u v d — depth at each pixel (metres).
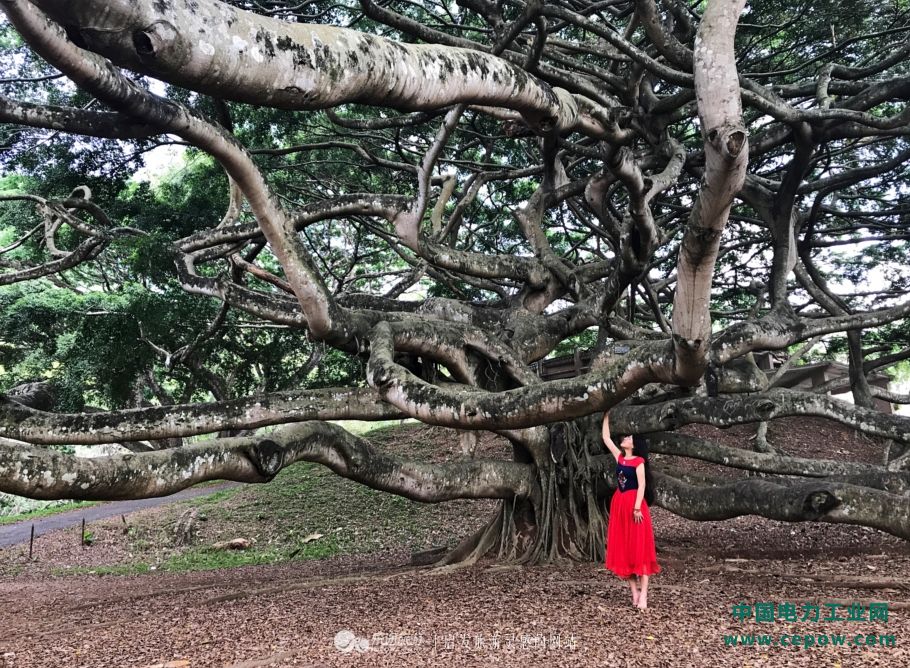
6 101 6.03
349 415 8.82
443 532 14.95
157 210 14.28
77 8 3.50
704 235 4.77
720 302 18.36
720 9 4.53
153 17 3.69
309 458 8.72
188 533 16.44
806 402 9.08
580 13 9.45
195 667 4.78
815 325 9.56
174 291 12.96
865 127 10.64
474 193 12.56
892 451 18.64
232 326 15.22
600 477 9.91
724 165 4.44
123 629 6.48
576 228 17.88
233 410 8.33
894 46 12.46
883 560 8.71
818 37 12.80
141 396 21.45
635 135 9.96
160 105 4.97
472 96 6.04
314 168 16.14
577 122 7.50
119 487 7.02
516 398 6.30
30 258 17.02
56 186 13.04
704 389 11.45
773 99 10.21
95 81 4.27
